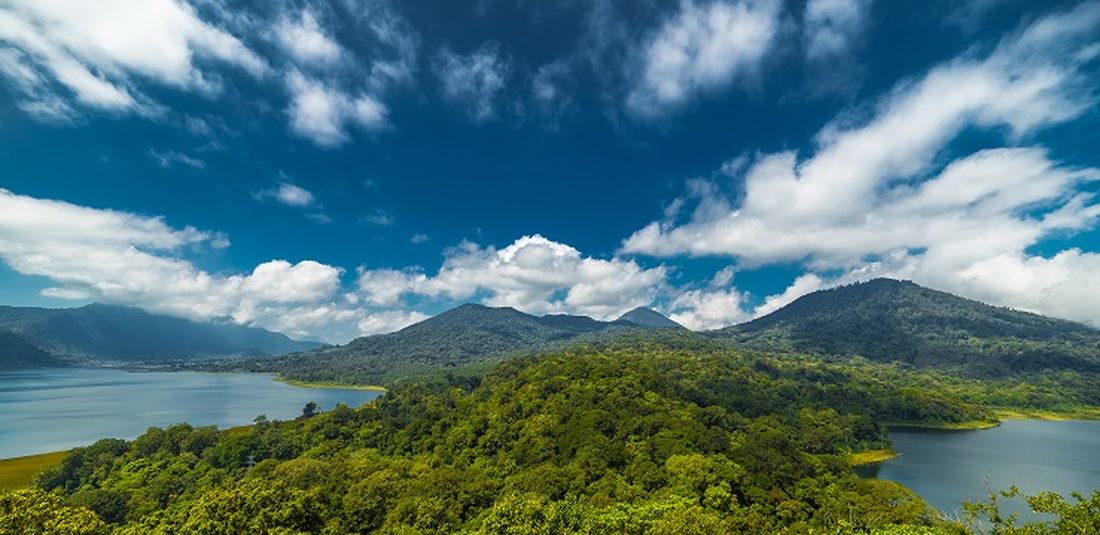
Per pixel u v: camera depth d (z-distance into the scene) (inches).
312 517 2310.5
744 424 6368.1
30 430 7805.1
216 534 2006.6
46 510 1681.8
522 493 3757.4
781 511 3708.2
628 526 2158.0
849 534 2119.8
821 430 7337.6
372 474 4092.0
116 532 2395.4
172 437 5472.4
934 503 5103.3
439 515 3380.9
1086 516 1149.7
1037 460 7062.0
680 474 3964.1
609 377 7150.6
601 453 4517.7
